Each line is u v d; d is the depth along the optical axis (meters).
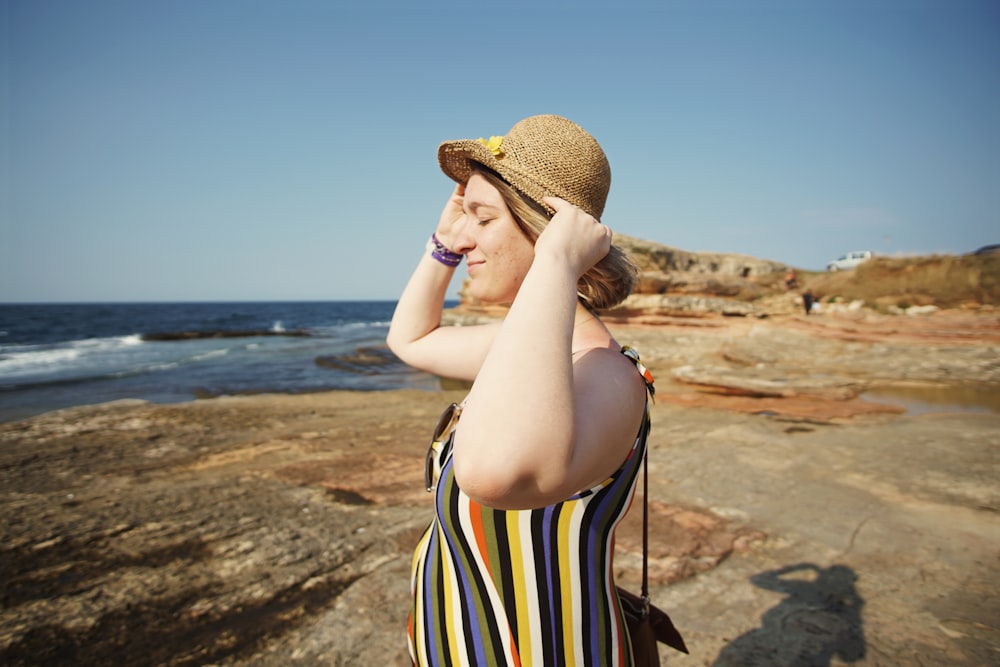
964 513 4.35
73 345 31.33
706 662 2.50
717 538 3.86
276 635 2.72
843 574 3.33
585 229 0.94
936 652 2.56
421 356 1.58
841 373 14.02
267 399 11.20
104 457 6.27
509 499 0.78
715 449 6.49
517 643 0.98
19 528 4.06
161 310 134.88
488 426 0.76
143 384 14.87
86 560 3.54
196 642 2.68
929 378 13.07
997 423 7.93
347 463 5.86
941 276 26.19
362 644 2.64
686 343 19.12
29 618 2.88
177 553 3.64
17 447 6.77
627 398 0.93
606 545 1.03
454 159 1.24
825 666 2.46
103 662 2.53
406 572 3.35
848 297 28.06
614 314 21.73
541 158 1.06
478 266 1.12
